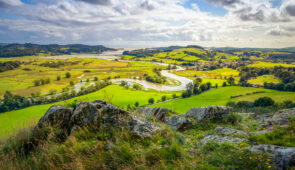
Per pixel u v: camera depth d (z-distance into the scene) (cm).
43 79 15988
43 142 443
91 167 340
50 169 344
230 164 349
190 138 545
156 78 18138
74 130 467
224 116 773
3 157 385
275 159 336
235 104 4859
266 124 627
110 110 510
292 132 451
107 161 356
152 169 331
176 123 724
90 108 508
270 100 4456
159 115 845
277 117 664
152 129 492
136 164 339
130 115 519
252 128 626
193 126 710
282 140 412
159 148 392
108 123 483
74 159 355
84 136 441
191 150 435
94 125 476
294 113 637
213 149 429
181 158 364
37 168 355
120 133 451
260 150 381
